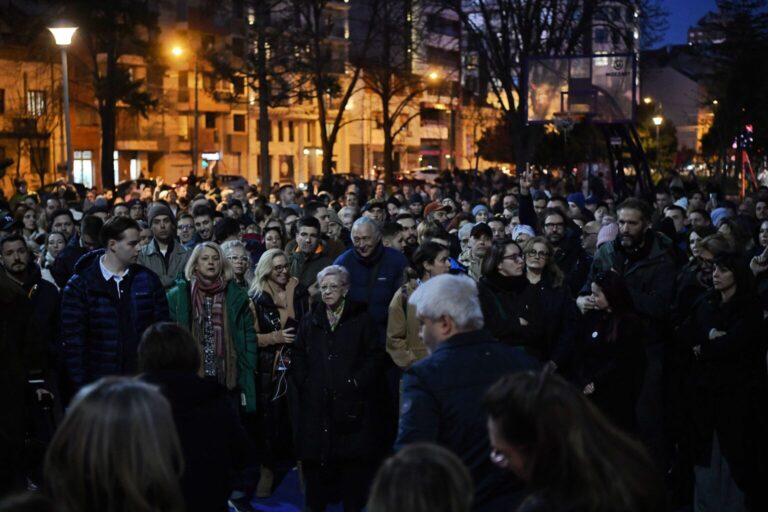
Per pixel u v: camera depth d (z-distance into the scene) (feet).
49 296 26.58
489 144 216.74
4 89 161.27
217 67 138.51
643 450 9.98
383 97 154.51
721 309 21.84
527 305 22.89
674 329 23.68
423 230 33.94
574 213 44.09
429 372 14.26
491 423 10.27
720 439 21.59
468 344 14.56
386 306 27.14
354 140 246.27
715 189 78.69
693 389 22.11
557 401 9.87
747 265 21.85
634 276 24.40
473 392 14.08
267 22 137.08
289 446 26.91
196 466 14.37
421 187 108.47
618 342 21.72
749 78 131.34
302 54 136.36
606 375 21.76
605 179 135.64
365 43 144.46
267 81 128.57
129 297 23.18
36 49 151.12
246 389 25.04
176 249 32.01
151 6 187.93
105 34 137.08
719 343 21.44
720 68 151.53
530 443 9.90
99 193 101.65
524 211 38.73
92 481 10.02
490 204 62.08
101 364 22.89
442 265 23.97
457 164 286.46
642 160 99.09
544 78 97.91
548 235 32.53
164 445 10.32
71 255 32.14
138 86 146.10
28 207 48.75
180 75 197.26
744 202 50.34
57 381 26.45
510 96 125.49
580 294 25.49
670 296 24.04
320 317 23.02
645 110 234.38
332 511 24.73
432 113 276.62
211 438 14.62
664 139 240.32
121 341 22.94
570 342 22.67
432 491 8.52
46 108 159.84
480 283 23.25
